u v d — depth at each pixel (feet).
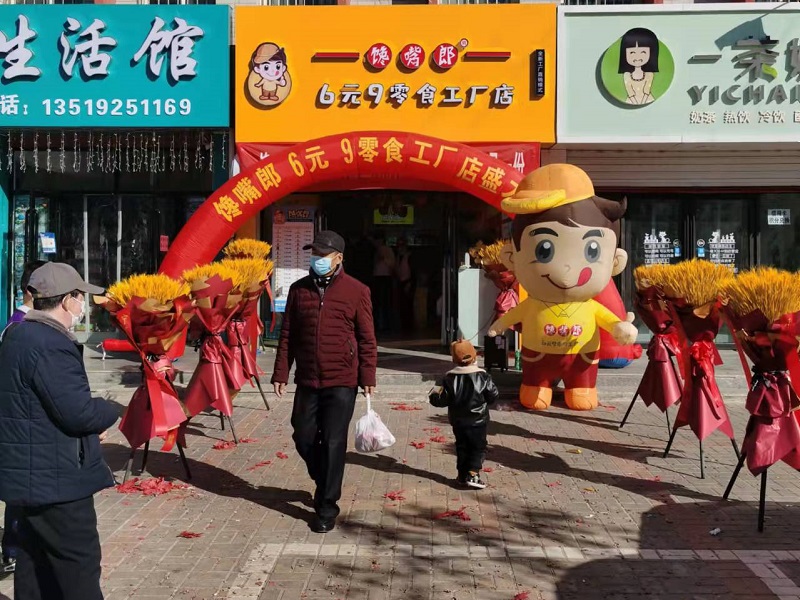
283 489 19.04
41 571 10.78
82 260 40.65
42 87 34.32
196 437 24.32
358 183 36.52
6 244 39.81
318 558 14.69
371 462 21.25
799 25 33.65
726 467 20.71
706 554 14.76
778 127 33.99
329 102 34.35
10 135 37.42
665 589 13.29
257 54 34.19
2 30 34.09
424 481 19.52
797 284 15.74
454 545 15.29
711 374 20.42
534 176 25.38
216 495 18.57
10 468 10.17
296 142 34.45
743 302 16.33
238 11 34.17
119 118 34.42
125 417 19.56
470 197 40.14
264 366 34.83
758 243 40.09
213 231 31.27
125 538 15.70
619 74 33.94
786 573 13.92
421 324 41.34
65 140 38.06
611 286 30.14
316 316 16.58
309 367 16.56
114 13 34.12
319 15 34.14
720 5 33.65
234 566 14.32
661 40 33.86
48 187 40.22
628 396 29.89
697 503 17.75
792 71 33.73
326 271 16.69
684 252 40.16
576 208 24.40
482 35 34.01
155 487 18.85
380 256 40.93
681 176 38.78
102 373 31.96
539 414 27.07
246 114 34.45
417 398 29.99
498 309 31.71
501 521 16.61
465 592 13.20
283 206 39.60
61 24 34.14
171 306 18.63
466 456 18.83
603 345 31.35
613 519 16.70
